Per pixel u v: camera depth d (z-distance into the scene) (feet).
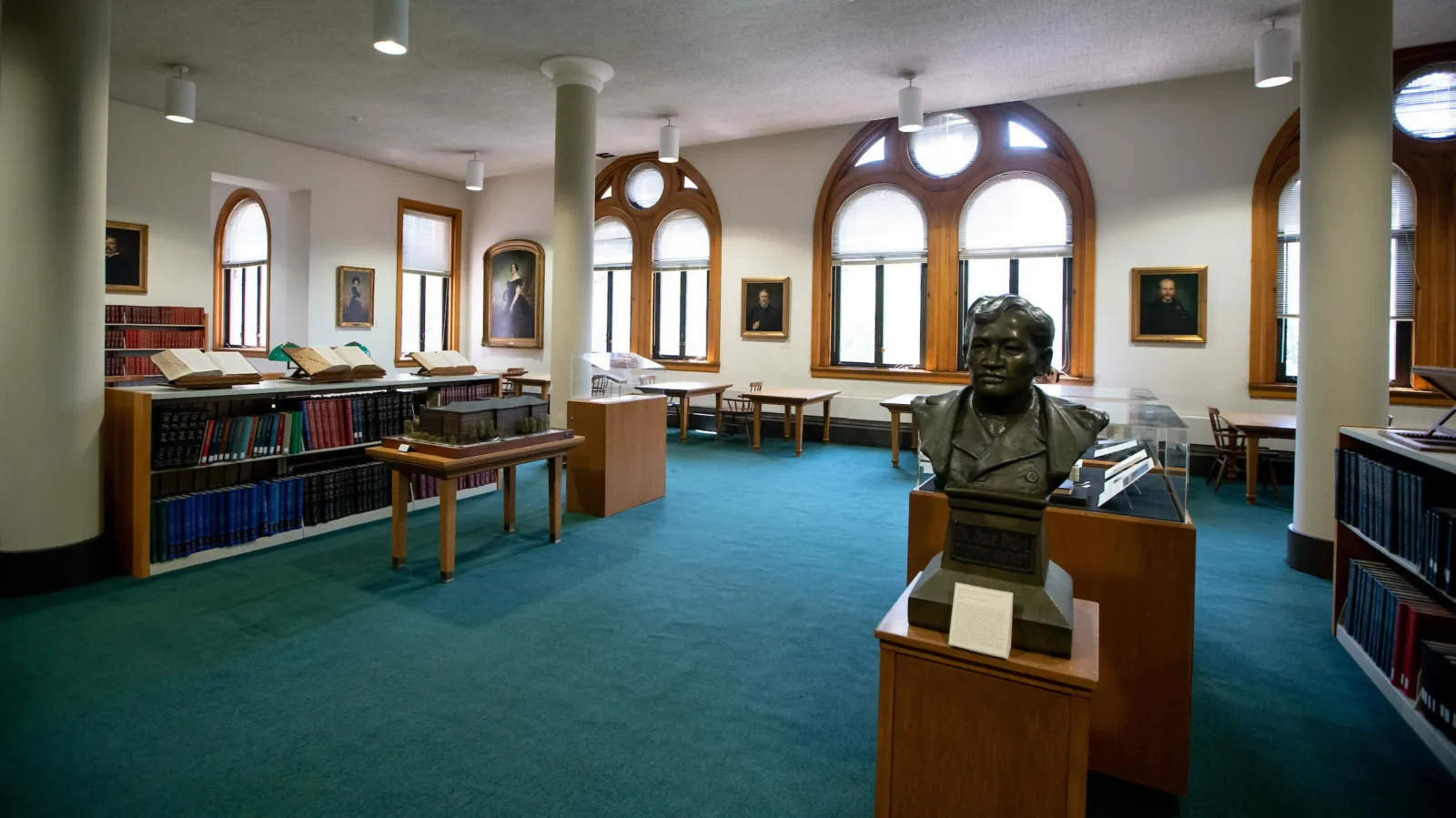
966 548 5.99
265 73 26.12
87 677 9.91
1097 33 22.13
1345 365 14.62
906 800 5.90
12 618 11.95
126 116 29.76
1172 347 27.20
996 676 5.49
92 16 13.57
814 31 22.16
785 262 34.45
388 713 9.03
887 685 5.90
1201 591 13.88
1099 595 7.55
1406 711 8.86
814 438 33.94
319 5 20.77
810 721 8.98
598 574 14.47
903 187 31.78
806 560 15.56
